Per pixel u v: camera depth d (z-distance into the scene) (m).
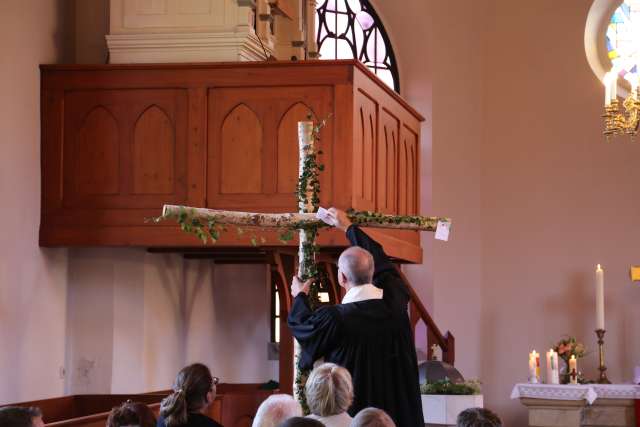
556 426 15.74
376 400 6.01
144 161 10.76
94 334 11.59
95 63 11.84
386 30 18.58
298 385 6.42
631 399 16.20
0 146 10.02
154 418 6.42
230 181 10.68
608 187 18.41
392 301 6.25
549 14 18.73
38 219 10.76
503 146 18.69
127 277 11.82
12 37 10.31
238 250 12.21
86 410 11.09
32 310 10.63
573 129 18.56
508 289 18.44
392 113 12.32
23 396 10.44
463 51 18.58
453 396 12.56
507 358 18.31
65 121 10.86
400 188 12.70
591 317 18.19
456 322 17.94
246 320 14.79
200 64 10.73
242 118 10.71
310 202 6.77
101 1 11.94
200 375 6.34
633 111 14.18
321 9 18.28
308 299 6.37
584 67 18.59
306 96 10.66
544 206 18.50
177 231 10.62
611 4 18.75
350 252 6.18
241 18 11.18
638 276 17.39
